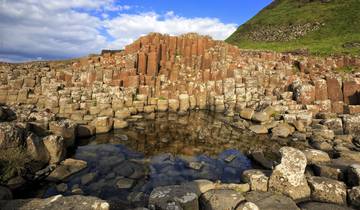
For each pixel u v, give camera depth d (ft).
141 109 69.15
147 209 18.86
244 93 73.61
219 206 20.38
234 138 48.34
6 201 19.06
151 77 74.79
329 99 61.98
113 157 36.73
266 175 26.11
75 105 60.85
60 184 27.89
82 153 37.83
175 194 21.31
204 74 78.48
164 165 34.50
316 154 32.94
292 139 47.83
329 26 150.71
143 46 81.35
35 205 18.58
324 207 20.97
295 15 187.52
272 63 83.30
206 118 64.59
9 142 27.94
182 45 85.61
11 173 26.53
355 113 54.44
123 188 27.63
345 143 43.60
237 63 82.02
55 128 38.45
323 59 86.38
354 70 77.82
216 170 33.35
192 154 39.29
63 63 87.51
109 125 50.93
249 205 19.08
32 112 44.55
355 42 108.88
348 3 165.68
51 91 62.85
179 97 74.28
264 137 49.26
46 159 31.37
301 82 67.00
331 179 24.82
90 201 19.06
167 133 50.83
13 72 69.62
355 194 21.83
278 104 62.69
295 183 23.12
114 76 72.28
